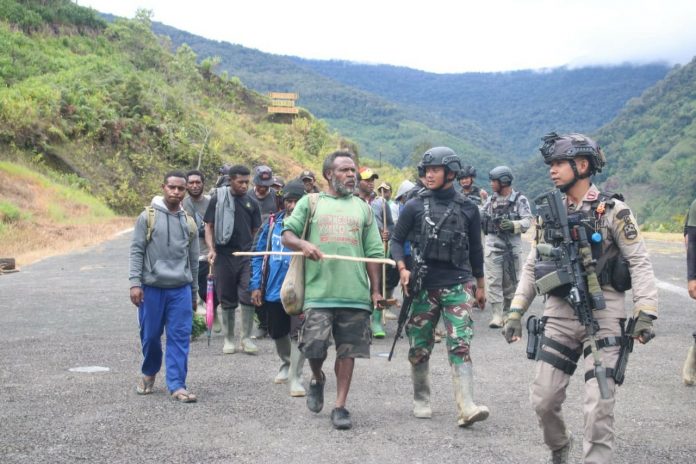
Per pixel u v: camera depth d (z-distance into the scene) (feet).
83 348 27.94
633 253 13.20
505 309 33.58
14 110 130.72
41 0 236.02
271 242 22.35
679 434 17.15
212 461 15.29
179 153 163.53
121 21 258.57
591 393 12.84
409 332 18.70
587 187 13.82
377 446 16.28
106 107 154.61
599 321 13.25
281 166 207.82
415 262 18.28
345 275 18.02
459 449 16.02
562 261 13.34
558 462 14.10
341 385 17.97
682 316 34.42
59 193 111.14
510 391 21.22
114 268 55.83
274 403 20.02
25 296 41.98
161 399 20.43
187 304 20.77
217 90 293.84
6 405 19.66
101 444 16.38
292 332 20.72
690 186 446.19
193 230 21.20
